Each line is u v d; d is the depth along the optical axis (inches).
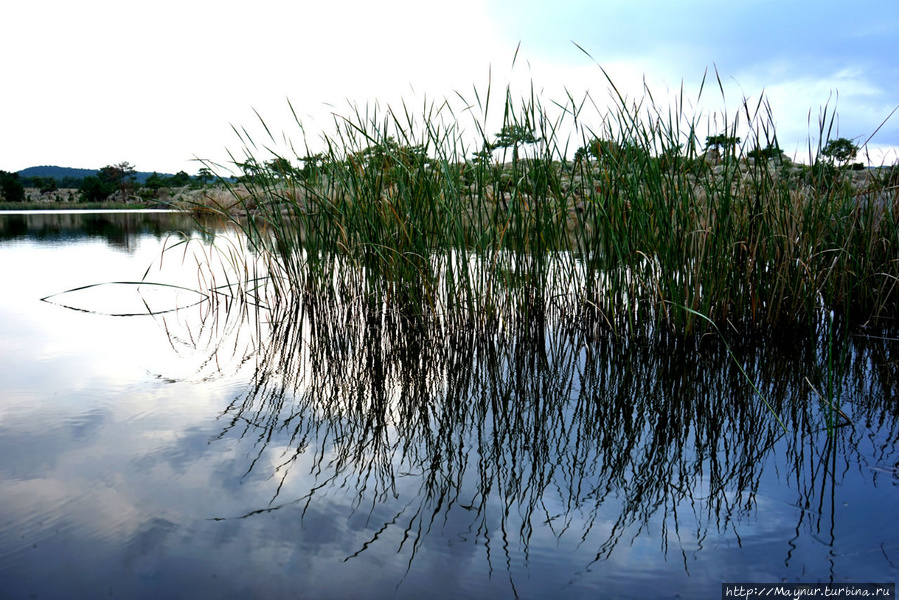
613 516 56.8
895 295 129.1
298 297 162.9
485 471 66.4
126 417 79.8
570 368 107.1
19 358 108.0
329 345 122.5
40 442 70.9
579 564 48.8
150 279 202.2
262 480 62.3
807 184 129.0
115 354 111.8
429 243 131.2
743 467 67.7
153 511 55.4
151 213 840.9
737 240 120.6
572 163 127.0
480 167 123.9
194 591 44.4
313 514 55.6
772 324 124.8
